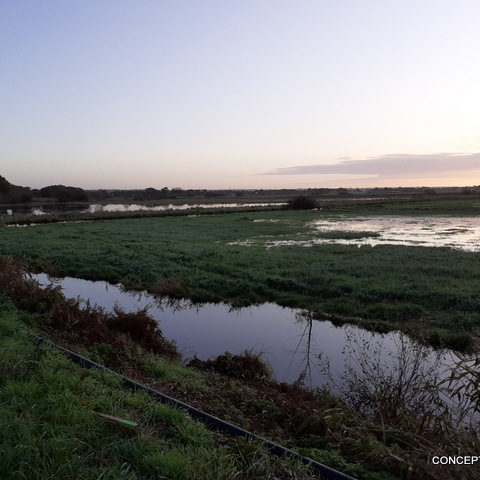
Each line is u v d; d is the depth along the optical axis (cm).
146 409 430
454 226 3825
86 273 1841
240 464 339
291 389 674
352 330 1097
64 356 569
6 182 11062
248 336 1052
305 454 395
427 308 1207
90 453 335
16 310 862
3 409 379
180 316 1239
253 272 1669
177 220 4866
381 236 3027
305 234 3212
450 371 778
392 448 416
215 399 572
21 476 290
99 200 14800
